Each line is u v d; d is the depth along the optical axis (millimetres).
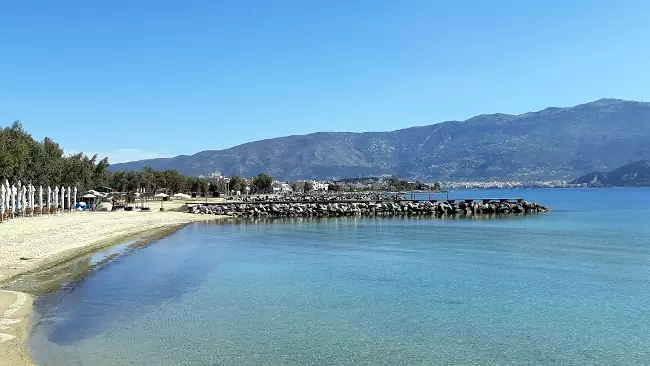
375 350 19328
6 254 38094
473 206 117562
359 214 111625
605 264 40625
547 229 73375
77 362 16953
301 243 55531
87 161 118562
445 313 24922
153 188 170875
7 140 71875
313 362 17891
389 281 32906
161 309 24781
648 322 23672
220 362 17656
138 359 17656
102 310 24094
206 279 32938
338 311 24969
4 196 64500
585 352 19453
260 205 115812
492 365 18000
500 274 35781
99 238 53375
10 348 17797
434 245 53500
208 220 95812
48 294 26703
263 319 23359
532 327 22703
